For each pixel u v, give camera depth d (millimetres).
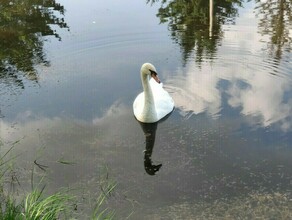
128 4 17203
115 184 7680
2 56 13102
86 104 10547
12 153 8633
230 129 9227
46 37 14398
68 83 11555
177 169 8047
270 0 16828
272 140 8773
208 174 7863
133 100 10766
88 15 16203
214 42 13523
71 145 8898
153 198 7309
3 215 6504
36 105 10500
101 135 9258
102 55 13156
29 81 11648
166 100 10094
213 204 7113
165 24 15023
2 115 10078
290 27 14258
